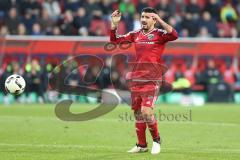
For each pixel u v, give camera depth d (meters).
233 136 38.84
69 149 32.75
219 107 59.81
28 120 47.06
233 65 66.94
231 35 72.50
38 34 69.94
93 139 37.19
